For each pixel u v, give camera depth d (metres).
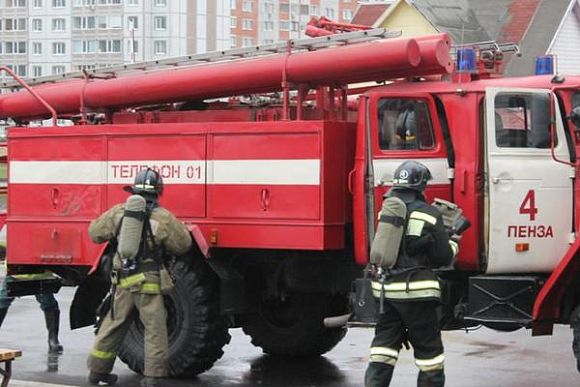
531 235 9.25
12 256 11.30
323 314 11.20
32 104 11.84
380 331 8.38
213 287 10.23
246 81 10.27
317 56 9.78
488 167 9.14
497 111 9.23
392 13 32.44
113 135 10.73
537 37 33.09
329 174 9.64
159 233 9.38
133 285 9.38
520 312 9.07
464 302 9.48
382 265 8.16
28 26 87.62
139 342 10.36
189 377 10.38
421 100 9.52
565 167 9.35
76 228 10.92
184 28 81.75
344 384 10.08
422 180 8.29
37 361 11.24
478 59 9.77
